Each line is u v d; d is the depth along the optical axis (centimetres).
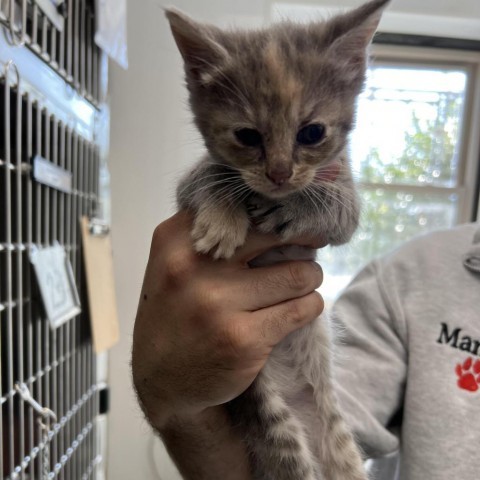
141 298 18
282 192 18
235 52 18
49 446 21
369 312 29
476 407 24
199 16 37
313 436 23
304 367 23
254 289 16
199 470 20
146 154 37
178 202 20
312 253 20
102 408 36
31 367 20
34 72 19
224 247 16
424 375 26
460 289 27
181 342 16
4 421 18
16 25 16
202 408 17
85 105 27
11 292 18
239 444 21
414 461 24
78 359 27
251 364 16
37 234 20
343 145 19
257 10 37
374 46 45
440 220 49
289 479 21
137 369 17
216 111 18
